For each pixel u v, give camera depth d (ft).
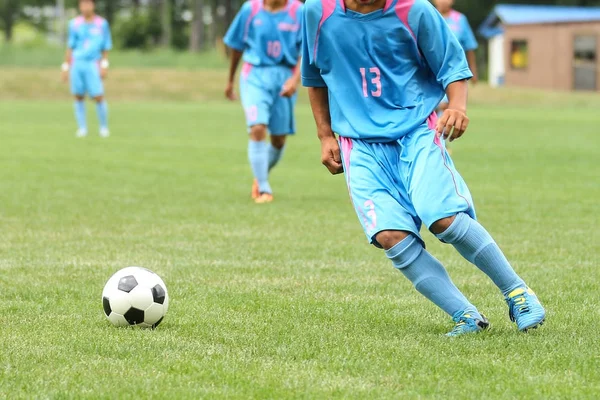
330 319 56.29
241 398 39.65
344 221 101.86
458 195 49.75
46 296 63.21
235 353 47.50
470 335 50.98
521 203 118.42
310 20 52.37
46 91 411.13
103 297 53.72
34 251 82.07
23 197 119.85
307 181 144.05
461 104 50.75
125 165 163.02
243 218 103.50
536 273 72.64
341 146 53.21
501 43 604.08
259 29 115.34
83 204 113.91
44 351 47.47
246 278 70.33
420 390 40.81
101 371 43.83
